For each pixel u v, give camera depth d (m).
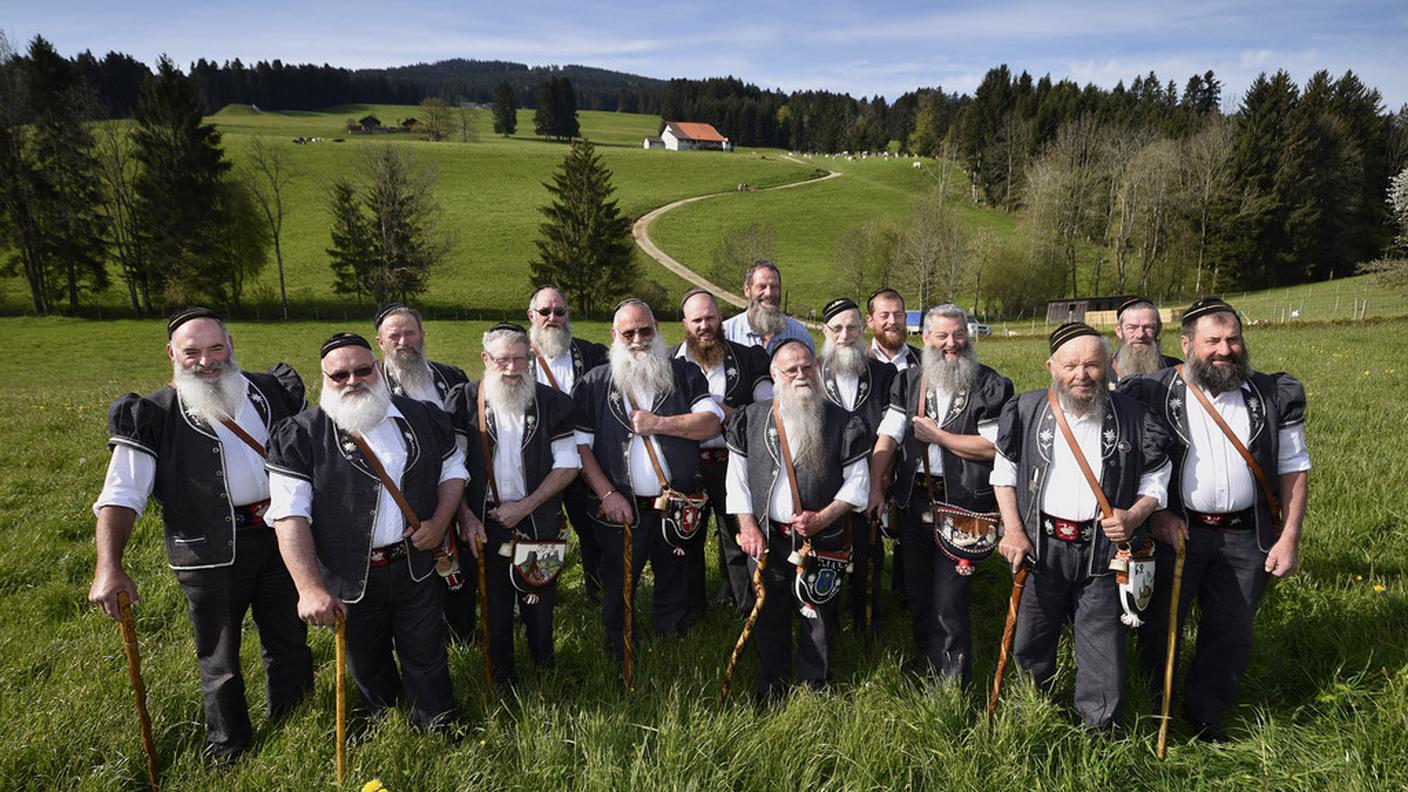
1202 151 57.28
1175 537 3.65
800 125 164.50
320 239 59.75
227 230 49.25
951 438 4.06
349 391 3.49
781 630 4.14
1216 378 3.59
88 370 29.80
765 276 5.88
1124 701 3.70
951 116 127.69
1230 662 3.68
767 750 3.43
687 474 4.57
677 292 55.97
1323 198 55.31
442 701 3.78
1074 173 60.06
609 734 3.49
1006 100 103.06
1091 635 3.61
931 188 92.00
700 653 4.43
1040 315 52.38
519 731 3.61
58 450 9.23
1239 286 56.16
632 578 4.24
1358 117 61.66
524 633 4.72
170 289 45.81
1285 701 3.86
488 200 72.75
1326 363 14.59
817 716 3.69
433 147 92.38
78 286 46.91
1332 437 8.06
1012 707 3.64
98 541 3.29
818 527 3.91
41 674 4.20
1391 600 4.39
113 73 127.12
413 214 52.53
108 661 4.32
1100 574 3.57
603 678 4.21
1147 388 3.88
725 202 80.75
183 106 48.91
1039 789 3.17
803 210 77.31
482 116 188.25
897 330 5.19
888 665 4.21
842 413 4.13
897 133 162.00
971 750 3.38
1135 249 61.09
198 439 3.49
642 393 4.56
